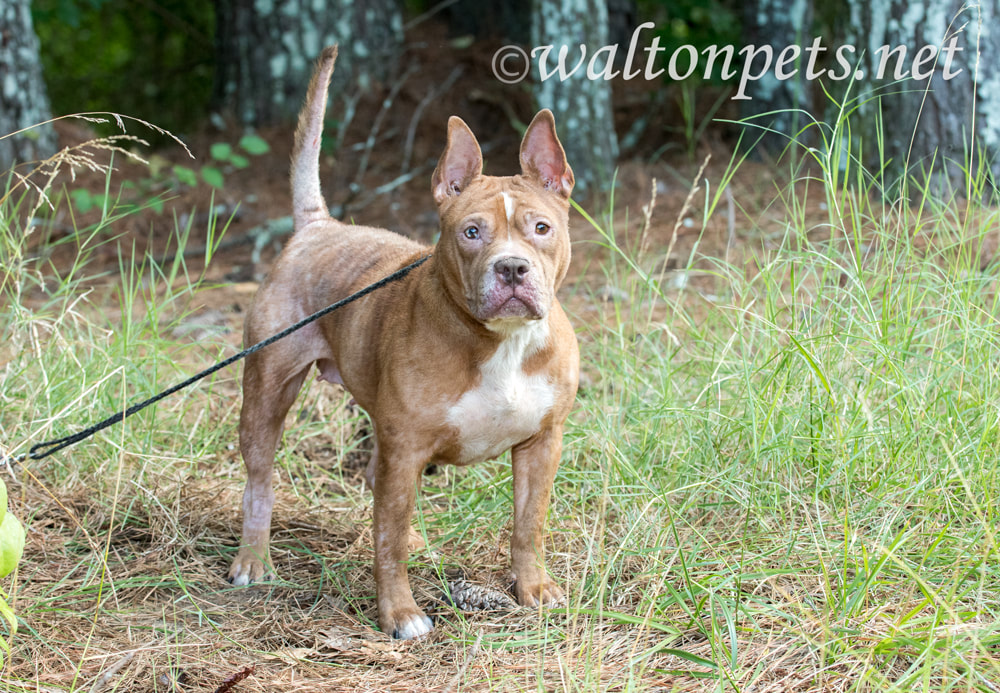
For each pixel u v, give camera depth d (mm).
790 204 7500
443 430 3508
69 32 16312
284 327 4121
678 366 4980
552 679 3166
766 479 4176
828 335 4270
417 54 11531
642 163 9547
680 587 3600
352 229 4336
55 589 3814
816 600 3418
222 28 11461
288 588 3961
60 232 8867
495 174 10141
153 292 5316
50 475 4672
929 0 6902
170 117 15422
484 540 4250
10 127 9406
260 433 4113
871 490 3982
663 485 4270
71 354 4992
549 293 3326
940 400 4234
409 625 3537
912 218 5867
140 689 3209
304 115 4398
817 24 10617
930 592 2975
